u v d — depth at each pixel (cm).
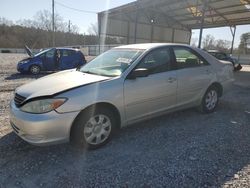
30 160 324
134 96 384
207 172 300
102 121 360
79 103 328
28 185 272
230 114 537
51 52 1279
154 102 416
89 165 314
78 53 1359
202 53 516
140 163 320
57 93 320
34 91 335
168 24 2781
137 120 403
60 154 341
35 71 1236
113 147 365
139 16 2558
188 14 2453
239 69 1836
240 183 279
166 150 357
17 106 339
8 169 302
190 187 271
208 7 2056
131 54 422
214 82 525
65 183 276
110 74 391
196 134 418
